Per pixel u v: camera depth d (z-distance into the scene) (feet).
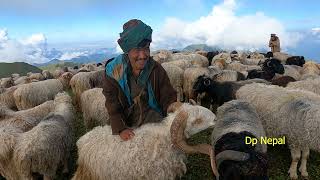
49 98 14.17
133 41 3.86
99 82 14.43
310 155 7.59
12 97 14.38
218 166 4.46
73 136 8.14
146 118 4.70
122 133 4.54
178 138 4.39
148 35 3.92
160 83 4.45
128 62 4.25
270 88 8.02
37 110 8.89
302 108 6.36
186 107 4.51
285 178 6.66
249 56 26.16
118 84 4.34
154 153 4.66
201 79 11.46
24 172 6.13
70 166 7.63
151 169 4.67
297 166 7.09
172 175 4.79
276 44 26.89
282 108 6.93
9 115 8.19
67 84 18.12
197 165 7.36
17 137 6.27
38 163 6.14
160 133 4.71
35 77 23.36
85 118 9.57
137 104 4.49
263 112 7.50
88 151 4.91
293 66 17.89
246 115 6.05
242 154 4.25
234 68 17.80
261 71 14.02
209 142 8.57
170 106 4.54
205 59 20.63
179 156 4.80
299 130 6.32
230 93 10.68
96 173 4.86
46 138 6.27
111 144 4.79
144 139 4.70
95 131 5.07
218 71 14.61
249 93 8.21
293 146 6.63
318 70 16.74
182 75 13.79
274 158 7.48
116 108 4.43
